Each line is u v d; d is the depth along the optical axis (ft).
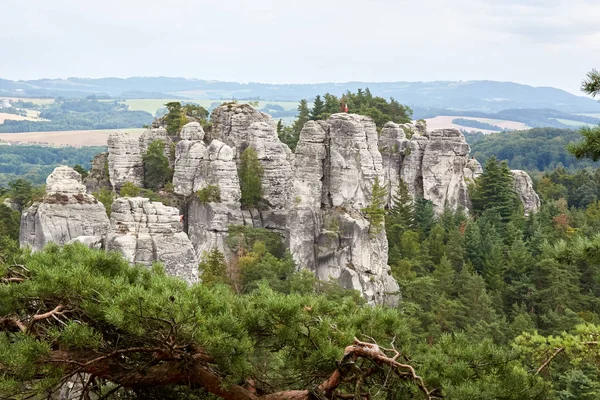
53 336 78.13
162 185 399.65
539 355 131.85
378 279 319.47
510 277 373.40
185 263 264.72
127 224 264.31
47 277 80.59
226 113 383.86
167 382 83.97
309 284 276.00
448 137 471.62
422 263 374.02
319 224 326.03
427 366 85.81
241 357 79.97
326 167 331.57
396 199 465.88
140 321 76.69
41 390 75.77
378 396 87.61
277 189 366.84
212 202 339.57
